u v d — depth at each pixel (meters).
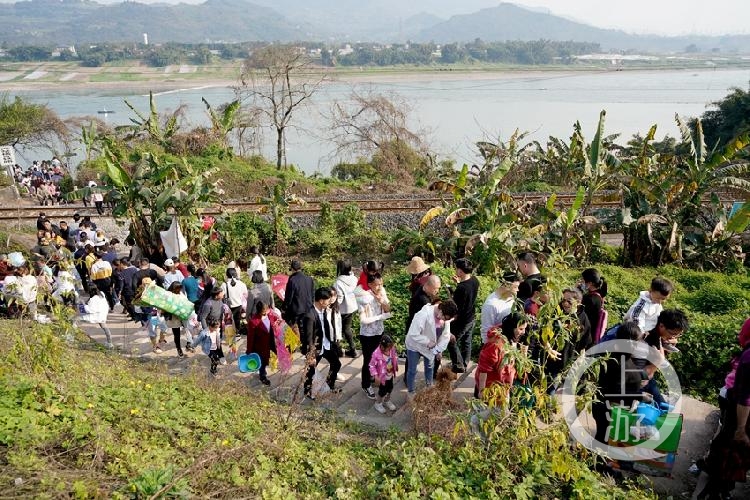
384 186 27.38
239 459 4.97
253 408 6.41
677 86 126.56
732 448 4.85
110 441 4.88
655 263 15.08
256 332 7.61
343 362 8.35
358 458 5.53
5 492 3.99
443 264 14.02
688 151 14.43
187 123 35.56
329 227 17.89
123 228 19.58
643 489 5.30
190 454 5.01
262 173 28.02
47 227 13.51
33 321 7.49
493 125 63.88
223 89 109.69
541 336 5.22
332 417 6.59
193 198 14.65
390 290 10.28
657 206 14.77
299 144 49.22
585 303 6.36
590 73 179.88
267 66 35.28
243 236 17.02
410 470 4.94
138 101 89.25
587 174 14.55
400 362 8.29
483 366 5.84
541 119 69.44
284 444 5.39
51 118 33.53
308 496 4.62
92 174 24.39
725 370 7.36
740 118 35.81
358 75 145.38
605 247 15.91
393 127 32.50
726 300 10.61
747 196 14.27
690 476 5.53
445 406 6.02
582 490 4.83
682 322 5.49
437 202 21.42
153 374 7.41
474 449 5.32
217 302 8.18
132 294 10.12
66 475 4.30
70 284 8.77
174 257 14.27
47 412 5.15
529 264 7.07
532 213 15.70
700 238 14.77
